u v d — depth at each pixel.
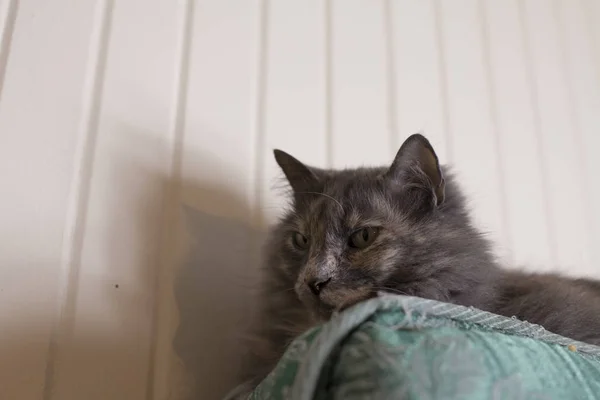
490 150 1.67
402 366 0.61
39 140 1.05
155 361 1.07
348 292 0.96
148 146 1.16
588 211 1.79
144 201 1.13
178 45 1.26
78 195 1.06
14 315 0.95
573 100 1.90
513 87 1.79
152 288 1.10
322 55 1.48
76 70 1.12
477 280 1.02
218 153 1.26
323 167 1.40
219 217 1.23
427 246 1.01
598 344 1.03
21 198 1.01
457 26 1.74
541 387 0.68
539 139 1.78
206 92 1.27
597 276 1.71
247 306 1.23
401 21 1.63
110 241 1.07
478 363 0.64
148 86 1.20
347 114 1.47
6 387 0.92
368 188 1.08
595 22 2.04
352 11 1.56
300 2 1.48
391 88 1.56
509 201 1.65
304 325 1.09
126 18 1.20
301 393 0.63
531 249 1.64
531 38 1.89
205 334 1.15
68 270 1.02
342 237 1.03
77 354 0.99
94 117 1.11
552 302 1.08
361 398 0.60
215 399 1.13
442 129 1.61
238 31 1.36
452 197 1.11
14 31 1.08
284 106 1.38
